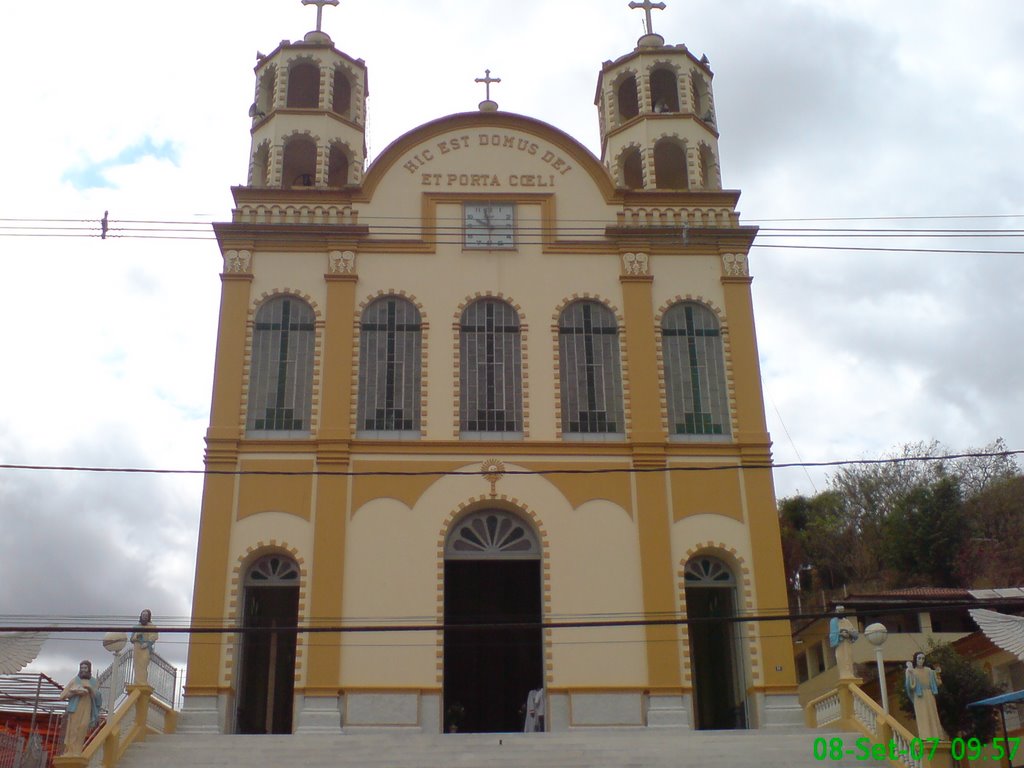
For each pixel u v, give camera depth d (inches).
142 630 799.1
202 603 1163.3
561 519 1225.4
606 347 1320.1
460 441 1251.2
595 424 1283.2
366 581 1183.6
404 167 1380.4
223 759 928.9
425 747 962.1
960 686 1407.5
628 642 1176.2
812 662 1984.5
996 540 2324.1
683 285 1348.4
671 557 1213.1
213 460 1227.2
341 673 1146.7
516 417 1279.5
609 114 1525.6
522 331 1314.0
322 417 1247.5
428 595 1183.6
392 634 1163.9
